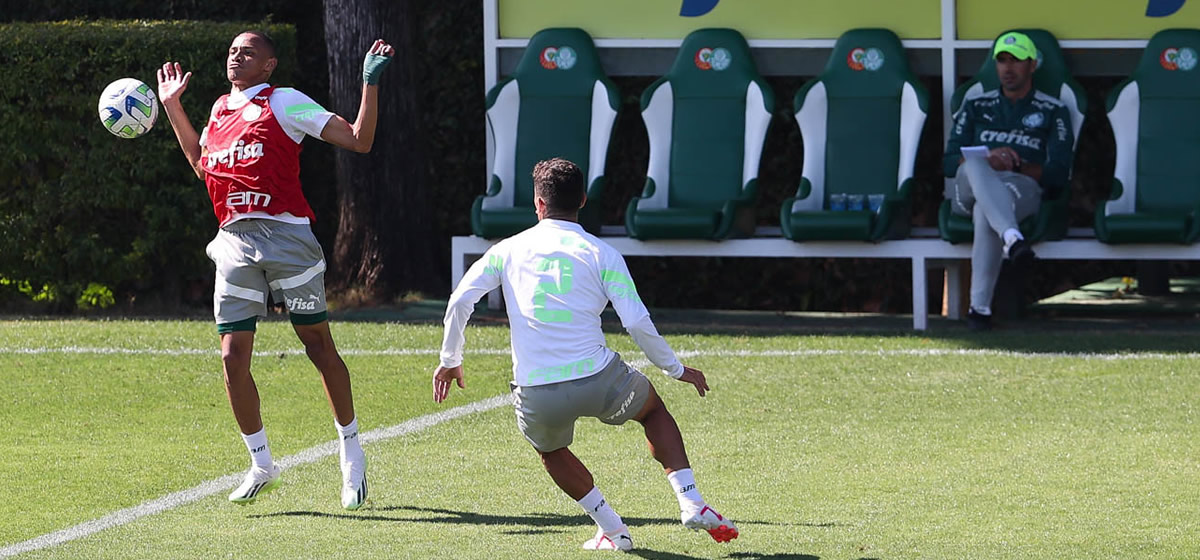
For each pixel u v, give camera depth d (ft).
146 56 137.80
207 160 74.49
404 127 151.12
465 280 62.90
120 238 142.82
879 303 158.30
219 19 157.89
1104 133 153.28
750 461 84.28
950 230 128.36
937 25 140.97
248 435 74.38
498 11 146.82
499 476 81.25
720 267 160.45
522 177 143.64
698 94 142.41
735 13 144.15
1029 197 126.72
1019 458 83.71
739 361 113.50
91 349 118.73
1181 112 135.33
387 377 108.68
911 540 65.62
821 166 140.05
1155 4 138.31
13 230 141.38
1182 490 75.25
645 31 145.38
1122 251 129.08
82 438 91.56
